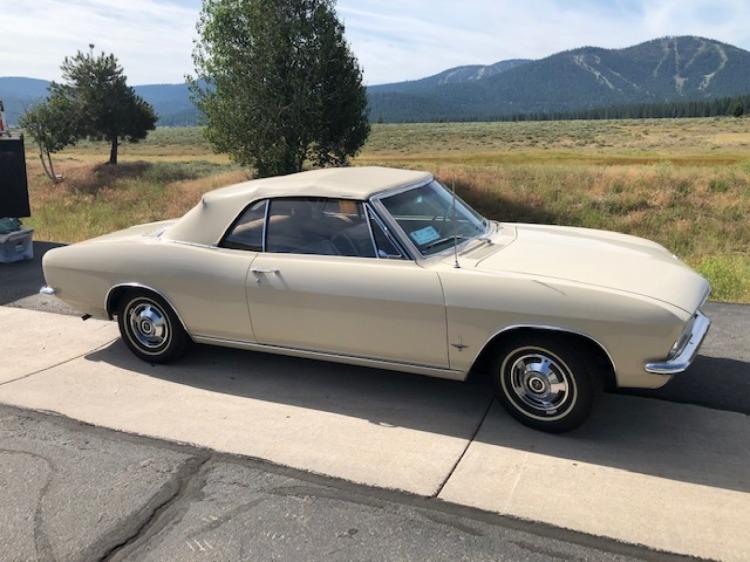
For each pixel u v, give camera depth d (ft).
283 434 12.26
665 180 60.23
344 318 12.87
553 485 10.21
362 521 9.50
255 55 63.26
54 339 18.11
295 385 14.53
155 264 14.96
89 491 10.55
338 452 11.52
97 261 15.76
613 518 9.32
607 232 15.38
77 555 8.99
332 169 15.60
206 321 14.67
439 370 12.45
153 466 11.28
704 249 45.39
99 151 221.87
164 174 102.47
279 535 9.25
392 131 314.55
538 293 11.16
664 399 13.12
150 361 15.99
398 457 11.26
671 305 10.69
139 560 8.84
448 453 11.33
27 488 10.70
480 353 11.87
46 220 56.49
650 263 12.50
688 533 8.93
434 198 14.38
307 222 13.48
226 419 12.98
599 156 142.82
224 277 14.06
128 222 59.36
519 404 12.05
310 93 63.62
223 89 65.72
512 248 13.25
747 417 12.28
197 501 10.18
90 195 82.33
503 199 60.39
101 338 18.13
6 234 27.02
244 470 11.04
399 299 12.19
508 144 222.28
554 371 11.51
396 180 14.12
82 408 13.70
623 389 13.62
